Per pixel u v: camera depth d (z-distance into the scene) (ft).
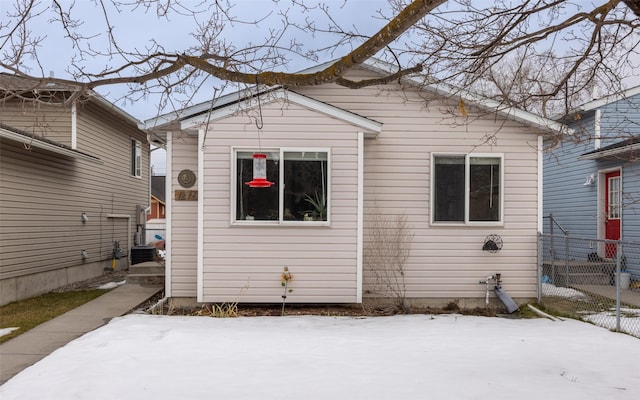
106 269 48.42
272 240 26.76
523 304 28.81
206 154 26.68
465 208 29.07
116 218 51.62
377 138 29.12
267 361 16.74
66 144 41.04
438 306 28.78
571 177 43.06
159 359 16.89
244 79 13.46
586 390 14.03
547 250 43.98
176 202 28.12
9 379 15.71
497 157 29.22
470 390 13.93
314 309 27.20
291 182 26.91
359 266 26.86
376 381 14.67
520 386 14.32
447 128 29.19
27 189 34.09
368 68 29.25
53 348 19.60
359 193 26.94
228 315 25.40
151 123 27.40
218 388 14.08
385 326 22.77
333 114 26.86
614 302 28.12
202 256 26.63
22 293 33.19
